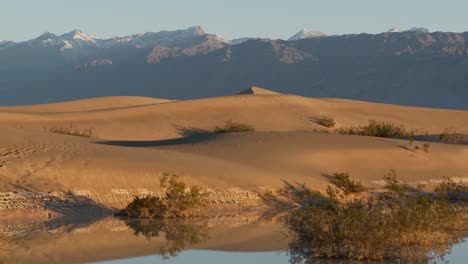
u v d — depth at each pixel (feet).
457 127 429.38
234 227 132.36
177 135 352.08
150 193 157.38
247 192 165.37
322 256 102.32
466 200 170.30
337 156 201.16
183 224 136.36
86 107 460.14
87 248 109.09
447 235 117.19
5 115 337.93
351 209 108.68
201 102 395.75
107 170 161.79
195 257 102.32
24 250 106.83
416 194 178.81
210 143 212.64
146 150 186.70
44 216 141.49
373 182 187.42
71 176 156.97
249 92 487.61
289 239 118.21
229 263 97.91
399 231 107.76
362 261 99.09
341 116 418.10
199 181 165.78
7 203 143.33
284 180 176.35
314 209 112.68
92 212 146.51
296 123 393.29
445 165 207.00
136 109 368.89
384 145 213.87
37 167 159.22
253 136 219.20
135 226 133.49
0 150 169.48
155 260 100.07
